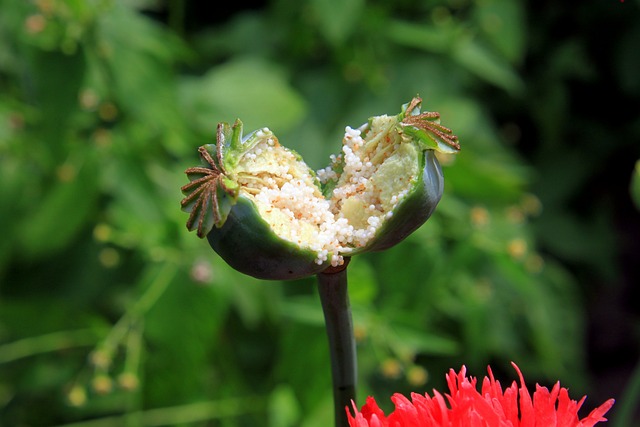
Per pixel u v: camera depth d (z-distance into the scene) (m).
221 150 0.34
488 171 0.91
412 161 0.35
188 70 1.15
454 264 0.88
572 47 1.33
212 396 0.90
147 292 0.81
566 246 1.34
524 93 1.32
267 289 0.91
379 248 0.35
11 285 0.98
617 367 1.49
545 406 0.36
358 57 1.08
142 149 0.89
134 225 0.83
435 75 1.11
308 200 0.35
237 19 1.18
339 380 0.38
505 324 1.11
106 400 0.95
